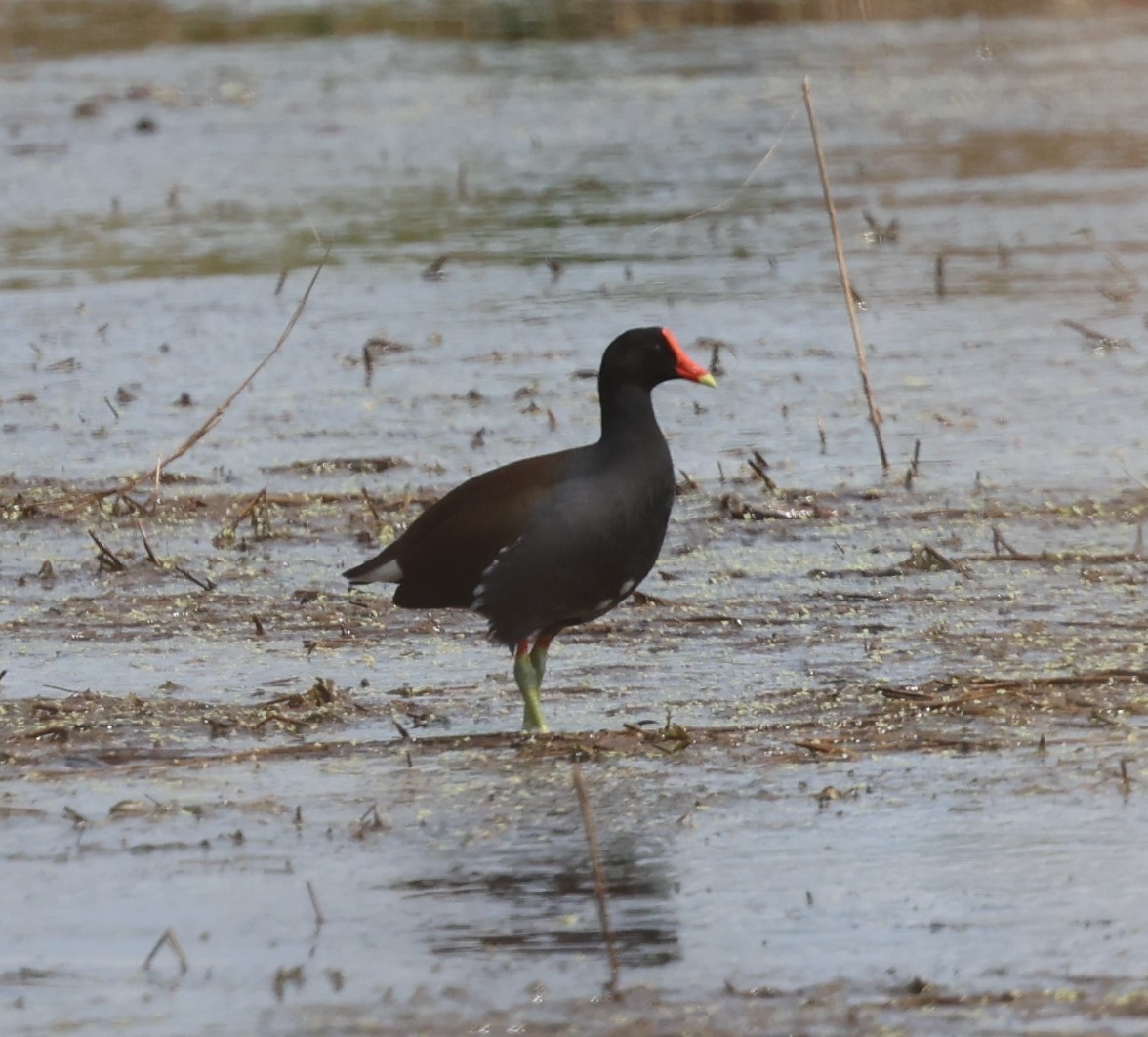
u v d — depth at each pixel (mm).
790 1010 7703
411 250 26094
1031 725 11000
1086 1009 7660
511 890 8945
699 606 13602
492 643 11938
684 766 10508
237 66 40938
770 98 35812
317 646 12922
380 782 10398
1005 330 21344
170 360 21312
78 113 35844
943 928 8422
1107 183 28578
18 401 19828
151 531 15797
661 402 19500
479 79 38844
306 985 8047
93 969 8258
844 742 10797
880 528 15469
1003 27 42531
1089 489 16234
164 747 11031
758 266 24797
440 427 18656
